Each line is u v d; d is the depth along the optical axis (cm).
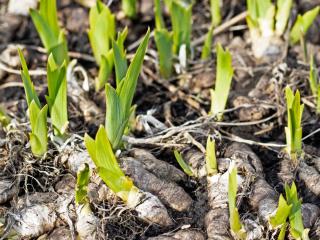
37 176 72
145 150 73
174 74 85
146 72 85
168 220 68
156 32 80
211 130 76
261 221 67
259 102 80
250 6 85
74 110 80
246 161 72
